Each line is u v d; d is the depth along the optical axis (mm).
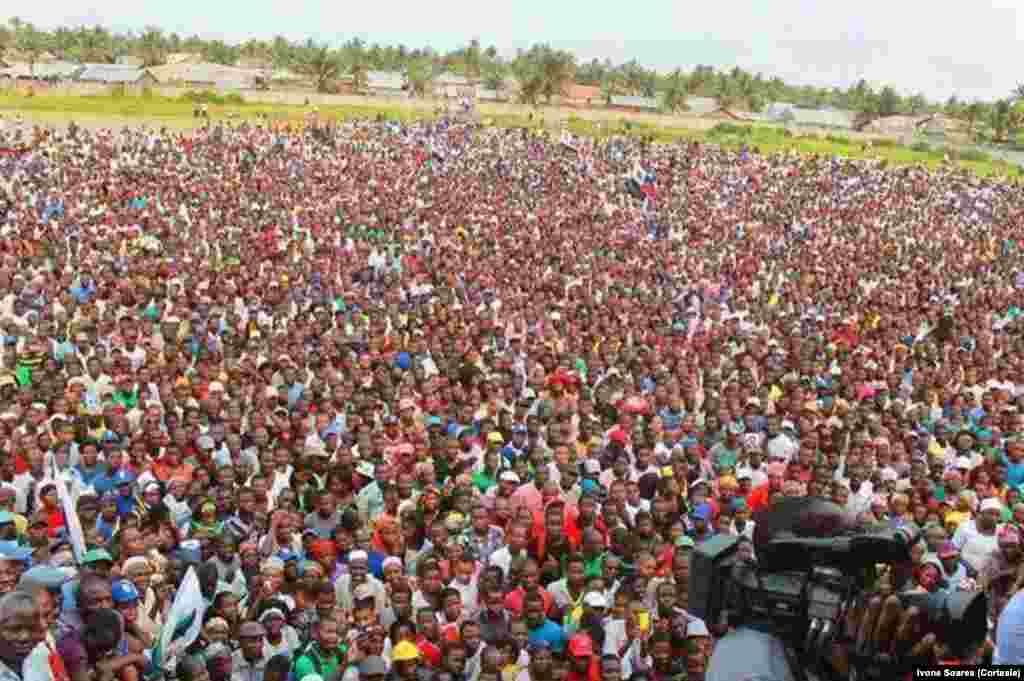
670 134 92062
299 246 30922
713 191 56188
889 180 66938
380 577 10547
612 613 9648
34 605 5246
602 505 11812
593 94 136625
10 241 28516
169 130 69812
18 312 20344
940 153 92312
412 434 13820
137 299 22297
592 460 13742
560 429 14219
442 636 8961
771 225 45938
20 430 13000
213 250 29328
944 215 54406
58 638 7074
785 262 36031
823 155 83062
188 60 147750
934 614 2291
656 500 11875
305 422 14406
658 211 47312
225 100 86562
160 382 15602
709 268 33312
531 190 50688
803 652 2266
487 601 9211
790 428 15711
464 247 33156
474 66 152375
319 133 66250
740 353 21203
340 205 40188
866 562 2307
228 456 13328
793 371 20109
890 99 149625
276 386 17172
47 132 55906
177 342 18281
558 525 10828
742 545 2520
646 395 17703
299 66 133000
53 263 25953
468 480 12156
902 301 30469
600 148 71000
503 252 33000
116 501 11320
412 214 39781
